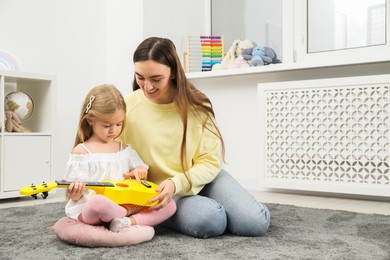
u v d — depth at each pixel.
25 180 2.10
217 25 2.81
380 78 1.97
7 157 2.03
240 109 2.52
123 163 1.22
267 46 2.57
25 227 1.33
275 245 1.10
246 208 1.20
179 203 1.23
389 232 1.25
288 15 2.40
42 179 2.16
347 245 1.09
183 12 2.75
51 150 2.21
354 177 2.07
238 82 2.52
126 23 2.60
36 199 2.10
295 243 1.12
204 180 1.25
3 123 2.01
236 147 2.54
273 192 2.35
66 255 1.00
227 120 2.57
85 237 1.06
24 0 2.39
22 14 2.39
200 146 1.30
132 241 1.08
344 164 2.08
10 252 1.04
